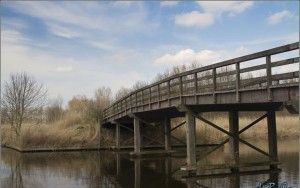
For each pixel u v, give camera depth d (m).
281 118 47.53
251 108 22.08
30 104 51.28
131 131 45.53
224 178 20.98
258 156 29.89
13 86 50.03
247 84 16.61
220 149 37.88
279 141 42.88
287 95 14.60
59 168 28.33
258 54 15.87
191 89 21.34
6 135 47.84
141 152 34.50
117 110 38.56
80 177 24.19
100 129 45.25
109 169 27.50
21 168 28.44
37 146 42.38
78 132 45.16
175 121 42.97
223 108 22.03
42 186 21.33
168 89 23.83
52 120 54.97
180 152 36.53
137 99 30.88
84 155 37.75
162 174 24.28
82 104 52.78
